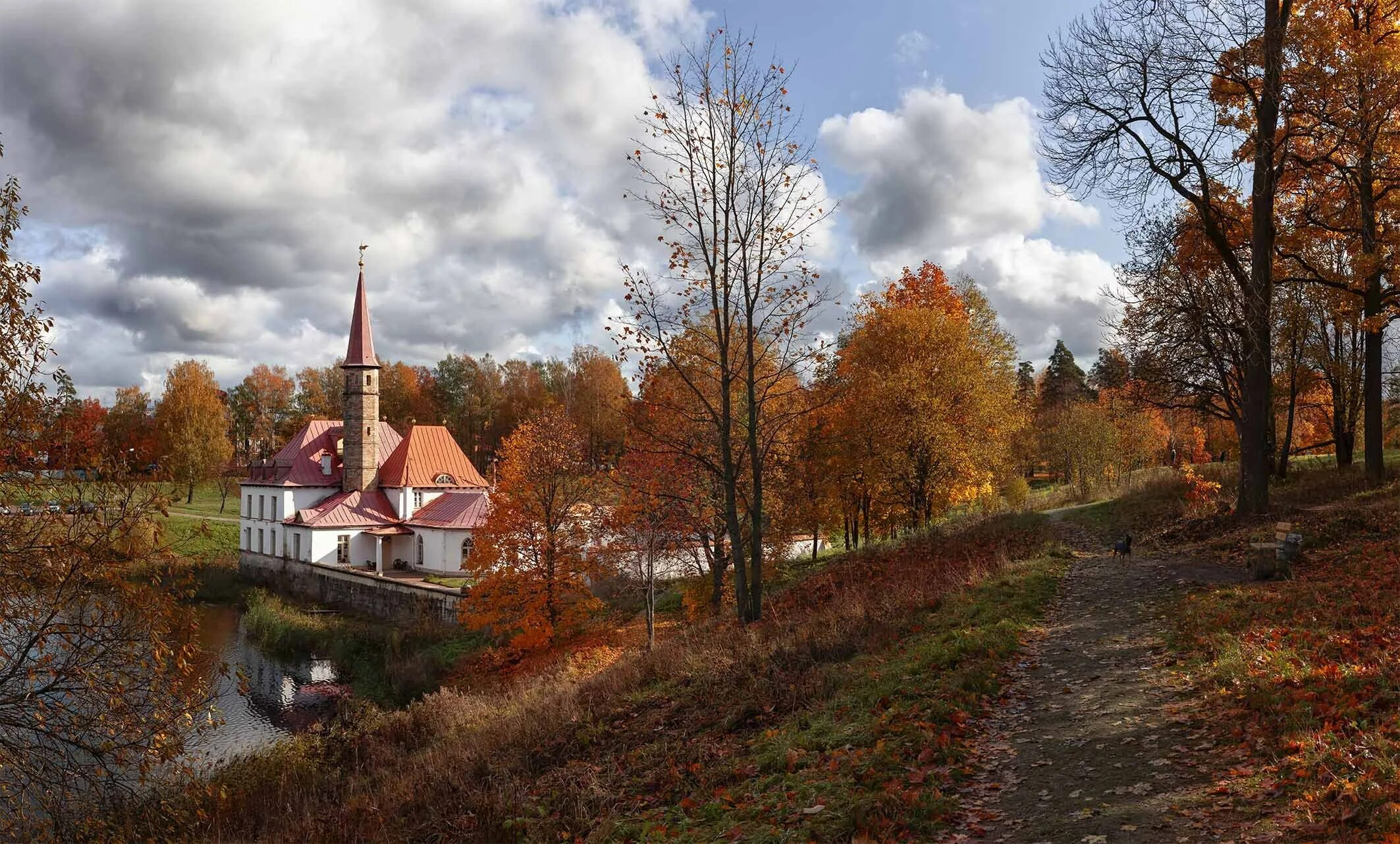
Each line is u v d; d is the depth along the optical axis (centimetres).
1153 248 2403
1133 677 1029
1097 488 4078
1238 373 2361
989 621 1366
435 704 2119
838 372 3103
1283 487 2541
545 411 3316
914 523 3253
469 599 3178
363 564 5459
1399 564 1291
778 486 2741
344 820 1300
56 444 1090
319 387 9850
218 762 2034
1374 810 571
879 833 696
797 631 1533
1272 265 2389
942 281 4156
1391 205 2192
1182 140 2030
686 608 3136
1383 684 784
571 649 2833
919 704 990
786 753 933
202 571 5588
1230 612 1198
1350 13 2138
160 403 6850
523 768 1210
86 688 1021
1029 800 730
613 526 2795
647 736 1194
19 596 1031
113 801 1120
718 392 2234
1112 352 2820
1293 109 1981
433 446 5850
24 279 1058
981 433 3244
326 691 3134
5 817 1032
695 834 799
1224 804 648
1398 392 3125
